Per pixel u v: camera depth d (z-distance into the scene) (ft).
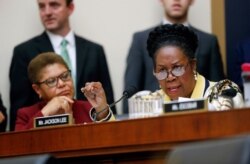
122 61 32.58
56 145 15.69
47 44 29.48
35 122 17.06
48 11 29.45
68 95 21.18
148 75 28.60
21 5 32.71
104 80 29.78
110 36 32.78
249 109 13.51
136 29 32.76
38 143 15.90
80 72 29.19
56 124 16.97
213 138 13.80
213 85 18.75
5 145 16.28
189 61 18.71
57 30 29.60
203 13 32.65
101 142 15.14
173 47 18.63
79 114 20.45
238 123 13.58
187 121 14.08
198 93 18.71
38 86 21.34
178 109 14.80
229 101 17.16
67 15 29.76
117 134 14.94
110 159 15.31
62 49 29.48
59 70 21.22
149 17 32.68
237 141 10.85
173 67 18.57
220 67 29.25
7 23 32.71
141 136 14.62
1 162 12.30
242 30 32.63
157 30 19.02
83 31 32.81
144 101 17.54
